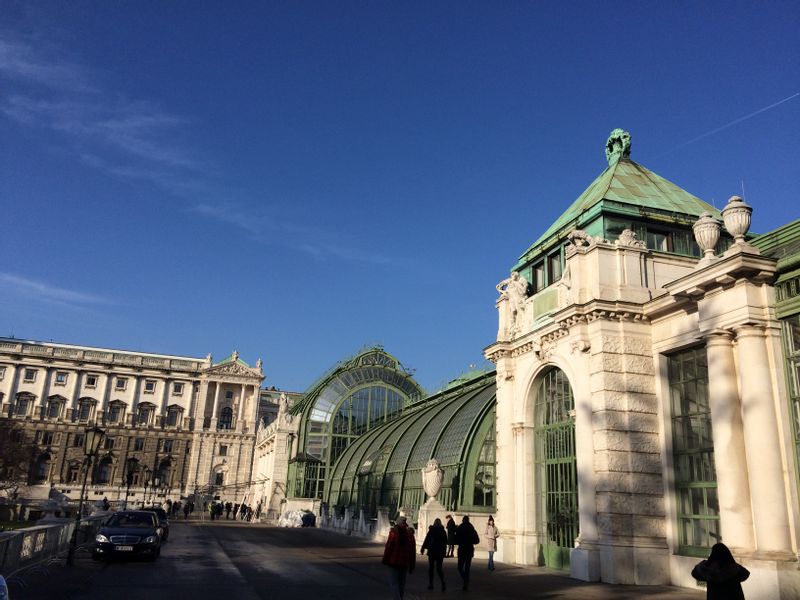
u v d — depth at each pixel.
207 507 106.69
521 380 26.55
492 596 16.64
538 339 24.86
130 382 123.38
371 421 68.25
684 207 25.83
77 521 21.69
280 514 68.88
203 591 16.19
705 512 19.22
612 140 30.05
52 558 22.09
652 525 20.20
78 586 16.50
